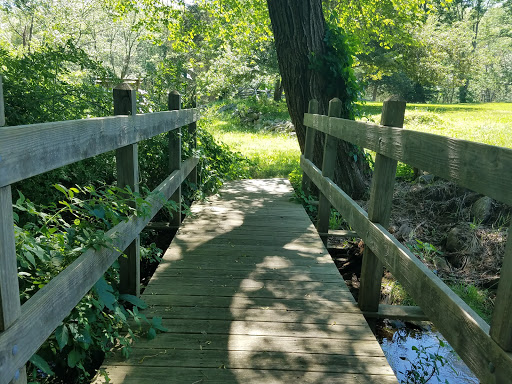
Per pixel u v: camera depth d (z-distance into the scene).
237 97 23.20
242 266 3.80
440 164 1.99
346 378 2.27
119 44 39.41
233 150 11.69
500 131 9.91
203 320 2.84
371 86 42.72
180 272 3.63
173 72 7.11
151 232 5.13
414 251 4.58
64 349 2.53
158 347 2.51
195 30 13.15
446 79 26.72
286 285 3.43
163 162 5.55
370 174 7.28
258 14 11.98
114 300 2.35
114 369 2.29
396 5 11.10
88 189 2.62
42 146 1.63
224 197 6.61
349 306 3.10
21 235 1.89
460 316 1.73
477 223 4.79
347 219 3.68
